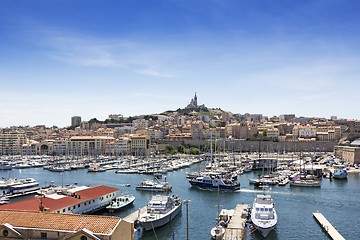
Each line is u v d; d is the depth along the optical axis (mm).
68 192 123625
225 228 99438
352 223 109688
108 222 59750
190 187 174875
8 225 59750
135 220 107812
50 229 58625
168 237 97750
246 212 112250
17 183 178375
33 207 99938
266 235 95938
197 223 110062
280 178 192000
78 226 58969
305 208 128750
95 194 124750
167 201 115500
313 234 99250
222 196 151000
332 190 164625
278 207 130000
